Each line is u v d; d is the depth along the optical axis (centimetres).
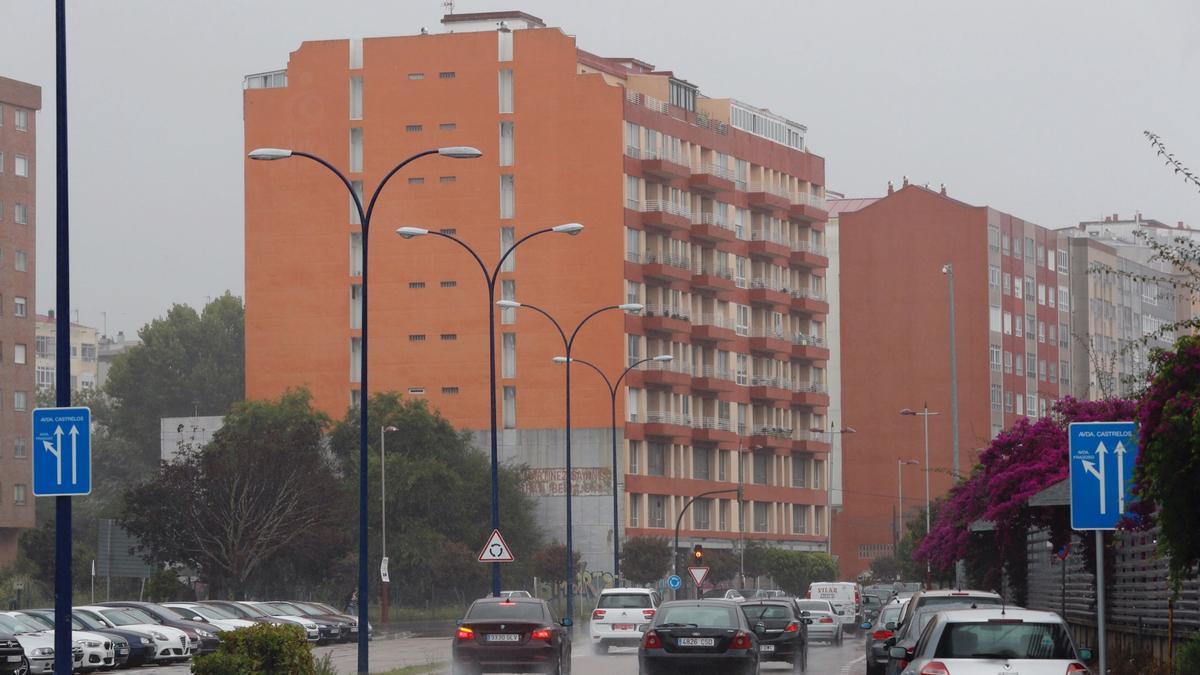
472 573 10962
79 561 11938
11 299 12800
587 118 11969
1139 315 18488
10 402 12738
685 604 3403
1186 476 1888
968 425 15800
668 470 12469
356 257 12238
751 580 13412
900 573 14250
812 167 14662
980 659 1958
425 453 11525
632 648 6569
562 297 11969
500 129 12100
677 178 12638
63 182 2362
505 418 12000
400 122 12194
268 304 12362
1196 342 1900
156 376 17212
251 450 9700
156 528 9562
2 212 12756
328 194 12262
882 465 16062
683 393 12706
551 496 11888
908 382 16025
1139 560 3591
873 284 16188
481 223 12081
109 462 17062
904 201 16112
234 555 9500
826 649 6475
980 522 5350
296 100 12325
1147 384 2967
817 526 14638
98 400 18162
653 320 12238
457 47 12156
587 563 11806
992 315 15875
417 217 12175
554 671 3794
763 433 13662
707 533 12875
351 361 12225
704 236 12800
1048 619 2017
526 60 12069
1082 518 1961
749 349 13625
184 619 5928
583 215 11956
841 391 16238
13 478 12725
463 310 12069
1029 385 16488
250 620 6425
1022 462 4428
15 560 12219
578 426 11906
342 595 10769
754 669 3325
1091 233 19600
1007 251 16200
